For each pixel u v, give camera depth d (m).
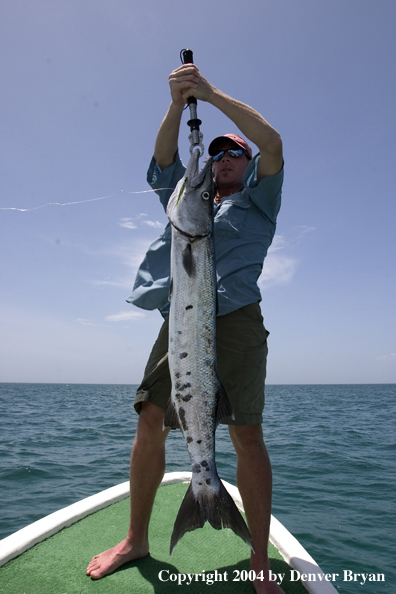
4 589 2.18
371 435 15.56
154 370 2.51
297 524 6.02
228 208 2.75
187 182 2.36
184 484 3.81
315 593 2.18
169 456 10.21
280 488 7.95
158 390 2.48
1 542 2.56
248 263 2.63
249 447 2.41
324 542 5.40
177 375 2.22
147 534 2.53
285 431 16.75
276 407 34.28
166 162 3.10
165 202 3.12
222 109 2.48
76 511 3.03
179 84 2.47
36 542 2.65
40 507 6.72
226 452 10.80
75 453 11.41
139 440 2.47
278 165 2.61
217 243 2.67
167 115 2.83
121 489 3.46
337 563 4.83
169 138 2.93
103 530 2.88
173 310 2.27
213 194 2.38
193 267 2.28
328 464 10.10
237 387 2.45
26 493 7.50
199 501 2.11
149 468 2.44
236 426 2.45
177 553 2.60
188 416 2.19
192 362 2.22
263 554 2.26
